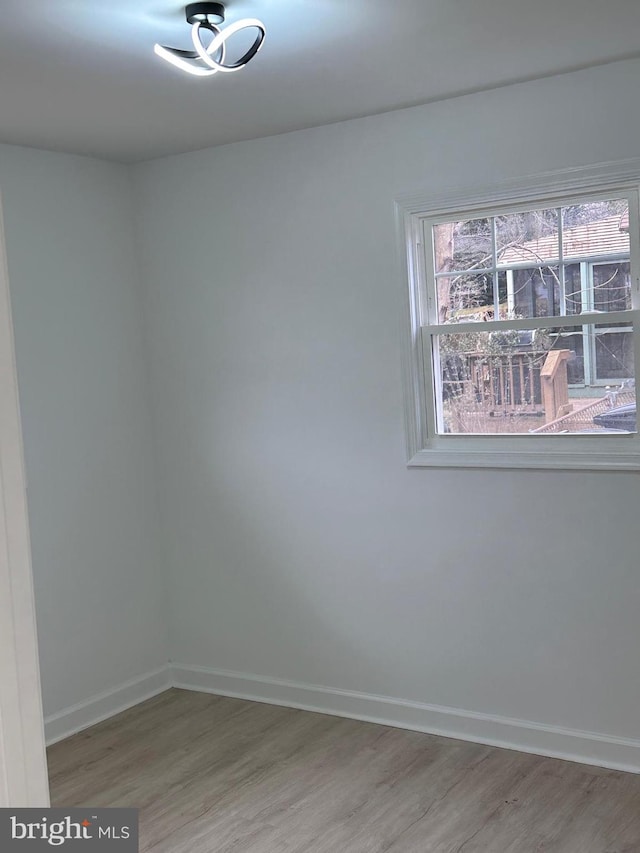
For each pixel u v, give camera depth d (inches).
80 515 159.9
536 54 115.0
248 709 163.8
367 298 146.8
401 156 140.8
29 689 35.4
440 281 143.9
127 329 169.8
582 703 134.6
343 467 153.0
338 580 156.1
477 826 117.2
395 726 152.0
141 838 118.9
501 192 132.9
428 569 146.5
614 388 131.0
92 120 134.6
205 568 171.8
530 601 137.6
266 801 127.5
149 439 174.6
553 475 133.7
